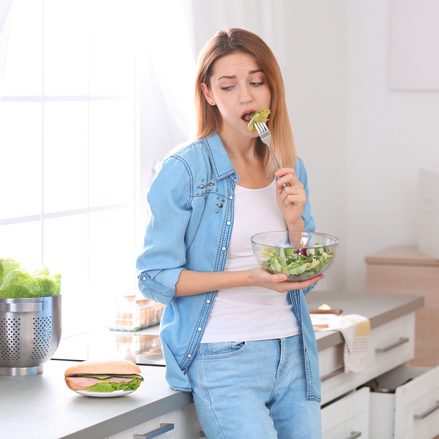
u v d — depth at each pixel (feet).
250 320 9.25
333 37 17.71
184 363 9.31
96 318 12.94
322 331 11.83
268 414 9.30
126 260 13.34
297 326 9.52
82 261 12.75
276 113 9.44
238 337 9.19
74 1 12.61
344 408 11.87
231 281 9.03
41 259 12.00
